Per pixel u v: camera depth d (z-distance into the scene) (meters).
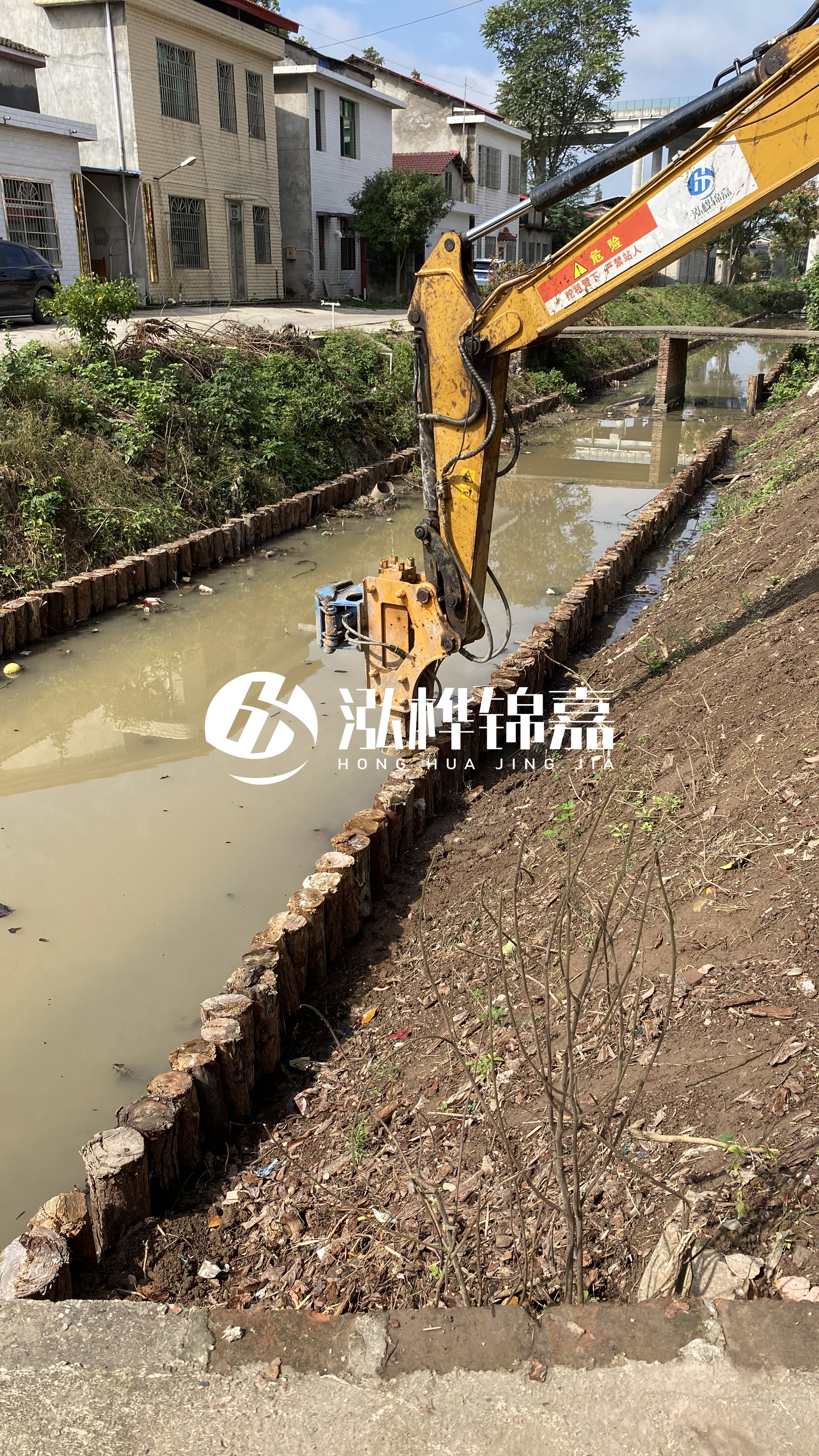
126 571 11.11
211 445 13.81
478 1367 2.48
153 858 6.57
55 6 22.28
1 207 19.73
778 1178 2.88
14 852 6.64
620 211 5.15
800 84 4.74
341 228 32.88
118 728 8.57
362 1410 2.42
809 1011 3.48
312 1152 4.15
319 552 13.51
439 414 5.71
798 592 7.31
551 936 3.33
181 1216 3.89
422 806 6.64
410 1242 3.35
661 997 3.93
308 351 17.67
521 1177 3.16
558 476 18.52
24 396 11.97
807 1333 2.46
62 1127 4.48
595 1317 2.56
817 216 54.34
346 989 5.31
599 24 44.81
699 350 40.69
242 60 26.55
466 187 39.78
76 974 5.45
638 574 12.16
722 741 5.88
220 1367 2.56
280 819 7.07
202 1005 4.77
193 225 25.83
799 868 4.25
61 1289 3.26
